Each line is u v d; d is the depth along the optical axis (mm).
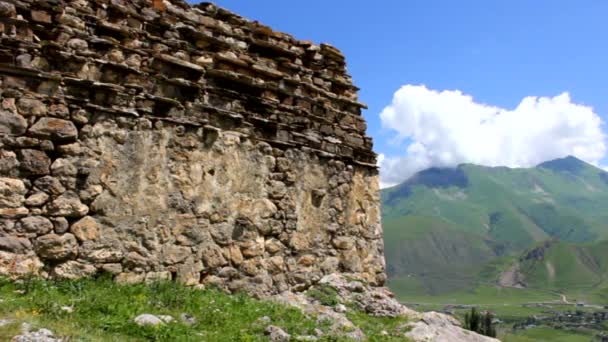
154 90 10914
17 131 9117
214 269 11438
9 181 8953
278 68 13492
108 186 10008
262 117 12695
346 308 12391
